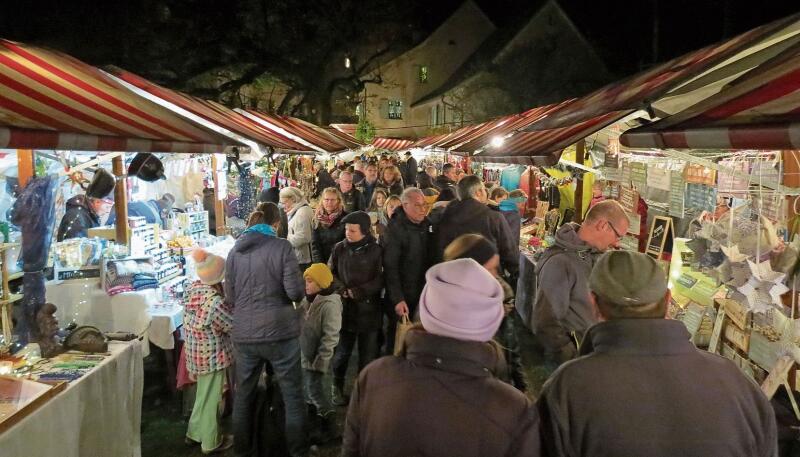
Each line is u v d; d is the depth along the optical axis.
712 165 2.48
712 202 3.08
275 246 3.26
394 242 4.04
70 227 4.39
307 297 3.79
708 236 2.68
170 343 4.05
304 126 7.85
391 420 1.34
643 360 1.37
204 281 3.56
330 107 24.69
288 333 3.31
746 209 2.62
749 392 1.36
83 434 2.65
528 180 7.04
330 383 4.51
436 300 1.39
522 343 5.42
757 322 2.44
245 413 3.37
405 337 1.46
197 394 3.63
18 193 3.38
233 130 4.02
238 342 3.29
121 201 4.45
